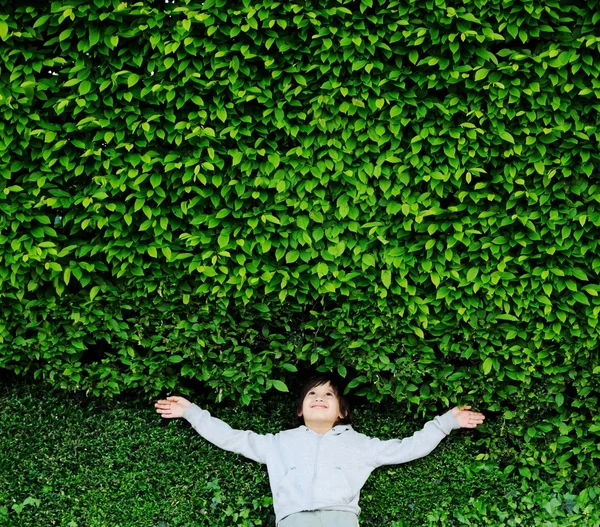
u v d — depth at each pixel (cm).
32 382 398
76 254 361
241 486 372
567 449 374
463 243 361
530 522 369
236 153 356
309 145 359
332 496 347
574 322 356
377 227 361
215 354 375
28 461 365
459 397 375
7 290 367
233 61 350
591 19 347
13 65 355
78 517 365
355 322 373
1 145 354
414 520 373
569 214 349
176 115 364
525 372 362
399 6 351
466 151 353
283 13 352
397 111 352
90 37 350
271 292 371
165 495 371
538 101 349
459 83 360
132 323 385
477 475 373
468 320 359
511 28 348
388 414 390
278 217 363
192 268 357
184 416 374
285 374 405
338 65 355
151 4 364
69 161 361
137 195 356
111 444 373
